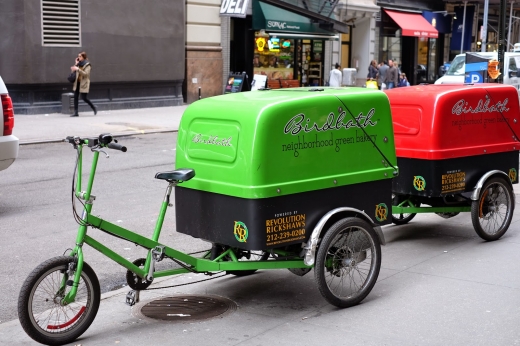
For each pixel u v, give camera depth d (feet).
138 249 23.62
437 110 22.27
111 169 39.29
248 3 79.56
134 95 73.61
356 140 17.89
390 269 20.97
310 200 16.94
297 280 20.08
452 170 22.97
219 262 16.85
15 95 63.36
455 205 24.32
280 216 16.37
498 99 24.08
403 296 18.40
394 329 16.02
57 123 58.70
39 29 62.75
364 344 15.12
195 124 17.46
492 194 24.13
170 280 20.03
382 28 109.19
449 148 22.71
